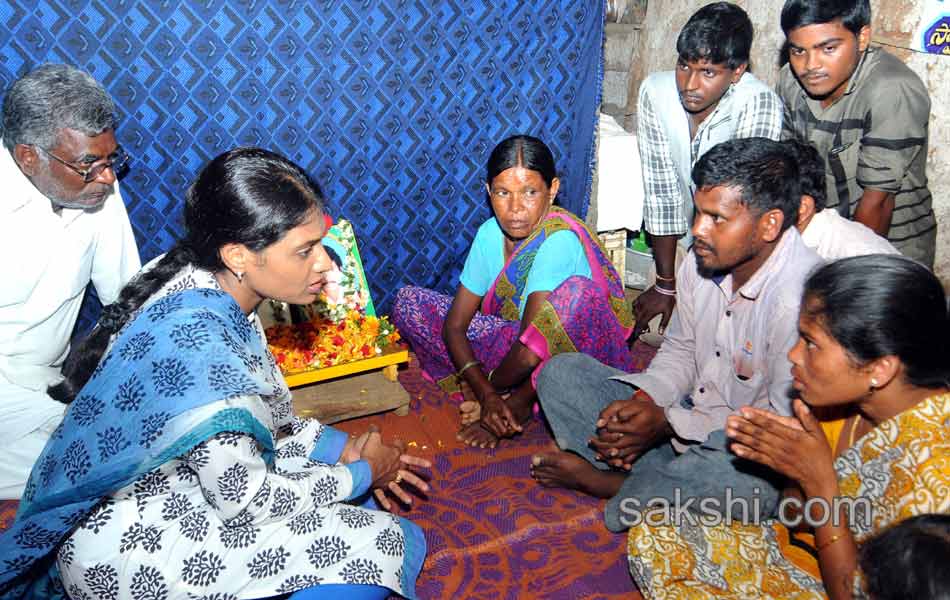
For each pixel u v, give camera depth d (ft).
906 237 10.34
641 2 15.71
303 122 11.14
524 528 8.44
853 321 5.05
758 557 6.42
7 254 8.23
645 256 14.29
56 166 7.90
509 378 9.76
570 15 11.94
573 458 8.71
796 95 10.41
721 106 10.80
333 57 10.93
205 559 5.89
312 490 6.23
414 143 11.88
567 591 7.55
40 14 9.41
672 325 8.69
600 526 8.50
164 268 6.03
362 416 10.59
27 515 5.57
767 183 6.79
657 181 12.10
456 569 7.85
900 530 3.90
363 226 12.15
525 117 12.35
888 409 5.37
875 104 9.25
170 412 5.28
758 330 7.42
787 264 7.14
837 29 8.98
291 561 6.16
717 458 7.34
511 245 10.32
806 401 5.67
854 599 4.57
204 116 10.59
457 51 11.55
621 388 8.56
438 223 12.58
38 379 8.86
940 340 5.01
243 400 5.54
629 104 16.51
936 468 5.08
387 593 6.70
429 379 11.63
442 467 9.57
